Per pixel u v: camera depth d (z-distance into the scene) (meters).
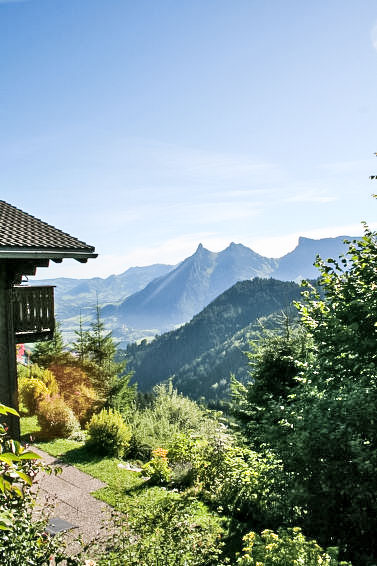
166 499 7.77
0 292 9.32
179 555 5.47
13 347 9.44
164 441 17.86
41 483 11.37
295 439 6.88
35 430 16.69
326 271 9.11
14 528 4.56
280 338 15.17
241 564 5.03
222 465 11.07
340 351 7.96
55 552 5.05
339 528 6.55
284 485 7.30
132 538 6.09
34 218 11.60
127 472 12.51
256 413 13.87
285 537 5.18
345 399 7.04
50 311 10.41
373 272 8.09
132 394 25.77
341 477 6.34
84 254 10.08
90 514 9.41
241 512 9.20
